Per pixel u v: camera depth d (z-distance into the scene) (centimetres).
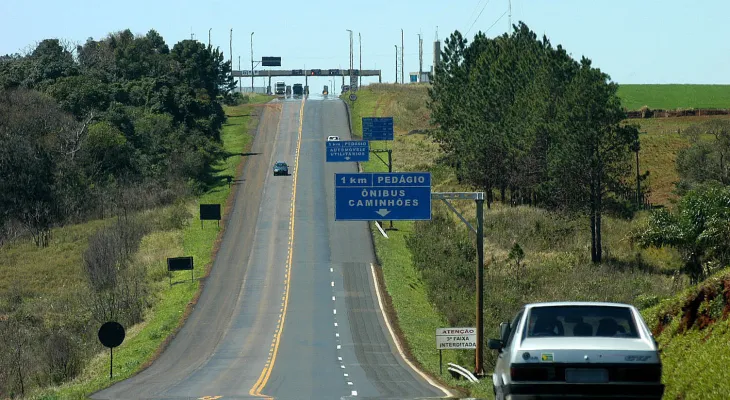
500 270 11275
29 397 5972
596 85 11681
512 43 15300
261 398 4350
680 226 7681
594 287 9862
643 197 14500
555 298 9512
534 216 13350
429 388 5084
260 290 10488
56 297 10775
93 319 9744
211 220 14450
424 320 9175
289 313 9431
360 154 13500
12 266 12312
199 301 10100
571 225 12781
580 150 11612
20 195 15438
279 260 11875
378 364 7025
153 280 11325
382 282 10712
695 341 3712
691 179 14600
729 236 7338
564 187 11956
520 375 2120
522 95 14050
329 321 9056
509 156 14000
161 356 7788
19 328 9338
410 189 6206
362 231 13300
